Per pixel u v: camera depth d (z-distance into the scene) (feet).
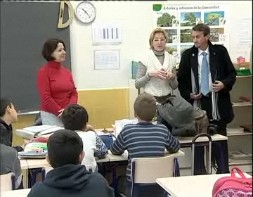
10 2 15.21
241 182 6.48
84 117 9.95
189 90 14.16
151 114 10.16
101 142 10.19
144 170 9.56
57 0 15.66
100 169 10.92
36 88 15.71
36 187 5.98
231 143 17.85
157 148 9.94
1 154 8.63
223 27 17.12
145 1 16.44
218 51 14.06
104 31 16.21
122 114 16.44
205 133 12.17
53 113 12.82
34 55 15.60
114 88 16.35
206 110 14.03
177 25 16.75
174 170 9.90
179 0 16.71
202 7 16.90
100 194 6.05
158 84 13.52
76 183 5.93
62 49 12.93
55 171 6.00
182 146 12.26
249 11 17.26
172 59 14.01
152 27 16.58
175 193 7.27
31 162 9.83
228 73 14.12
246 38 17.29
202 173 12.39
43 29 15.60
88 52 16.17
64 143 6.13
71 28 15.93
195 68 13.97
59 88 12.94
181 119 12.16
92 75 16.29
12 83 15.47
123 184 10.82
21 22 15.37
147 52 16.58
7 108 10.58
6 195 7.30
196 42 13.82
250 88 17.72
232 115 14.39
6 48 15.29
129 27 16.42
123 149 10.14
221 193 6.42
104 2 16.12
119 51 16.42
